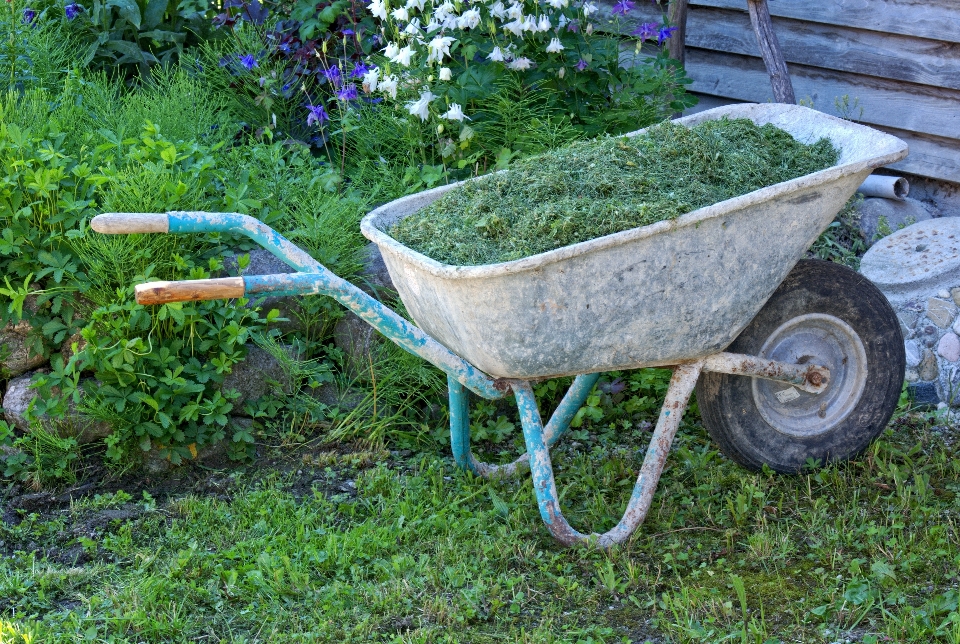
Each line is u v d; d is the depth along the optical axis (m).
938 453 3.68
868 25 5.16
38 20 5.01
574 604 2.92
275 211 4.19
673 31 5.00
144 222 2.80
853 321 3.44
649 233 2.79
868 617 2.75
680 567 3.06
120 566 3.13
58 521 3.31
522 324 2.85
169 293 2.55
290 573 2.98
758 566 3.05
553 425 3.61
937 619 2.67
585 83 4.79
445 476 3.68
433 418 4.07
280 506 3.38
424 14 4.52
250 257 3.99
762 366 3.27
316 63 5.27
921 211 5.03
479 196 3.22
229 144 4.71
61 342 3.76
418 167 4.70
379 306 2.96
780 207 2.97
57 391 3.71
